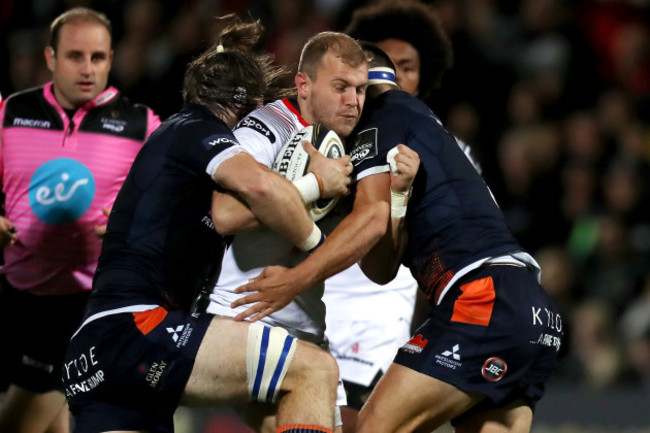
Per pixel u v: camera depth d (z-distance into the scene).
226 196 13.62
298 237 13.48
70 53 17.73
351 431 16.55
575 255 30.14
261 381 13.30
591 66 35.91
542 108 34.41
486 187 15.31
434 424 14.46
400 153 14.52
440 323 14.41
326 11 35.44
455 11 34.66
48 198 17.72
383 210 14.05
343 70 14.27
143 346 13.27
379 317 17.84
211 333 13.35
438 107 34.16
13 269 18.11
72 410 13.97
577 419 23.89
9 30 34.25
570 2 38.44
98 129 18.05
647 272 29.56
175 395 13.41
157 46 32.88
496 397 14.23
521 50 35.62
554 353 14.91
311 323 14.47
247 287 13.55
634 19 38.56
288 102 14.86
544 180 31.30
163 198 13.80
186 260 13.91
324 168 13.69
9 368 18.39
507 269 14.53
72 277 18.00
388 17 19.66
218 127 14.04
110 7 33.88
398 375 14.27
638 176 31.83
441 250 14.74
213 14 34.28
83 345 13.58
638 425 23.75
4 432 18.41
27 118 18.05
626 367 27.33
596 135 32.81
